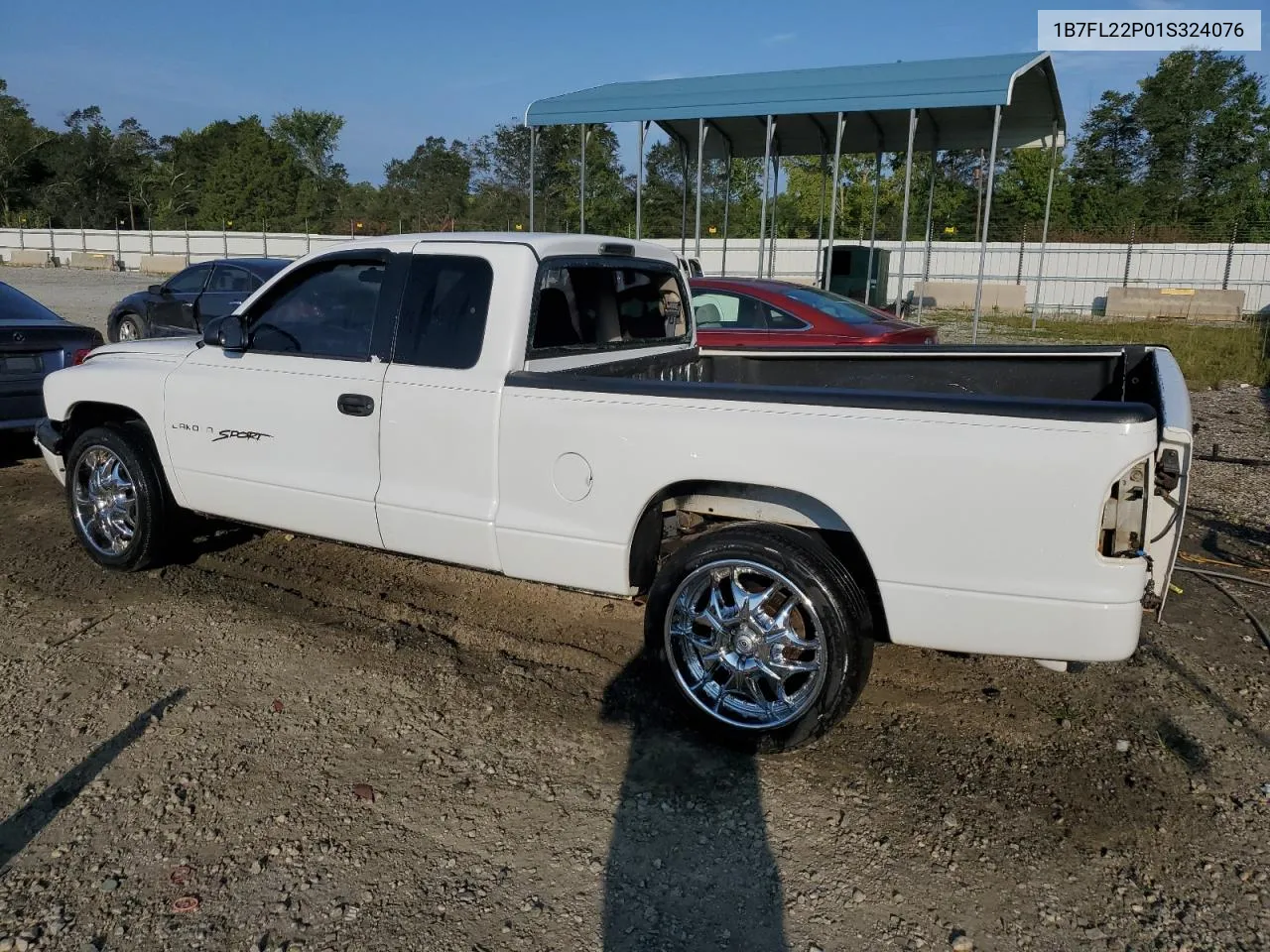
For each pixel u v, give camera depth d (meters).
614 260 4.75
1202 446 9.68
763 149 20.73
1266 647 4.74
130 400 5.21
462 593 5.31
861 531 3.42
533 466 3.97
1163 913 2.92
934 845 3.23
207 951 2.72
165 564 5.57
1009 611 3.28
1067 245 28.53
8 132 69.56
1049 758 3.74
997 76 14.07
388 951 2.73
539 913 2.90
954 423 3.26
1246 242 30.00
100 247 47.22
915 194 42.34
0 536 6.12
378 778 3.56
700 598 3.85
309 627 4.83
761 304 9.52
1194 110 40.75
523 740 3.84
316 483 4.57
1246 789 3.55
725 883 3.05
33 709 3.99
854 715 4.06
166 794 3.43
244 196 63.84
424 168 58.72
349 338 4.51
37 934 2.76
